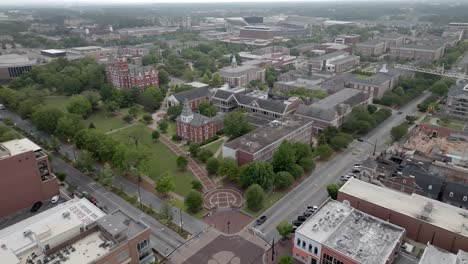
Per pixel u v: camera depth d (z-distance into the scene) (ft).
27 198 398.83
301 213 390.83
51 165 505.66
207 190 438.81
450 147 536.01
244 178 428.15
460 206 379.14
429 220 322.96
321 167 497.46
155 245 342.64
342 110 621.31
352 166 497.87
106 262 268.00
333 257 292.61
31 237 292.61
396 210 338.75
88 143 504.84
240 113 594.65
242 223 375.04
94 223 295.89
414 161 469.98
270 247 340.18
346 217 330.34
